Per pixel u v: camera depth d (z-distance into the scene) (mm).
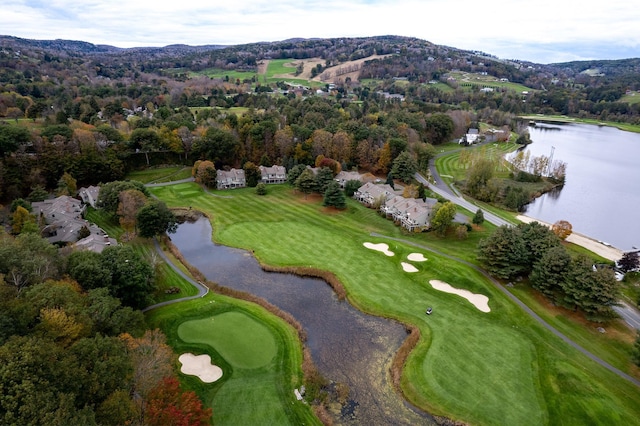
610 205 125500
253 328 54562
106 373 32281
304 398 43781
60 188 100375
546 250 64312
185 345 50156
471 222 93688
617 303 57156
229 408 41469
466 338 54250
